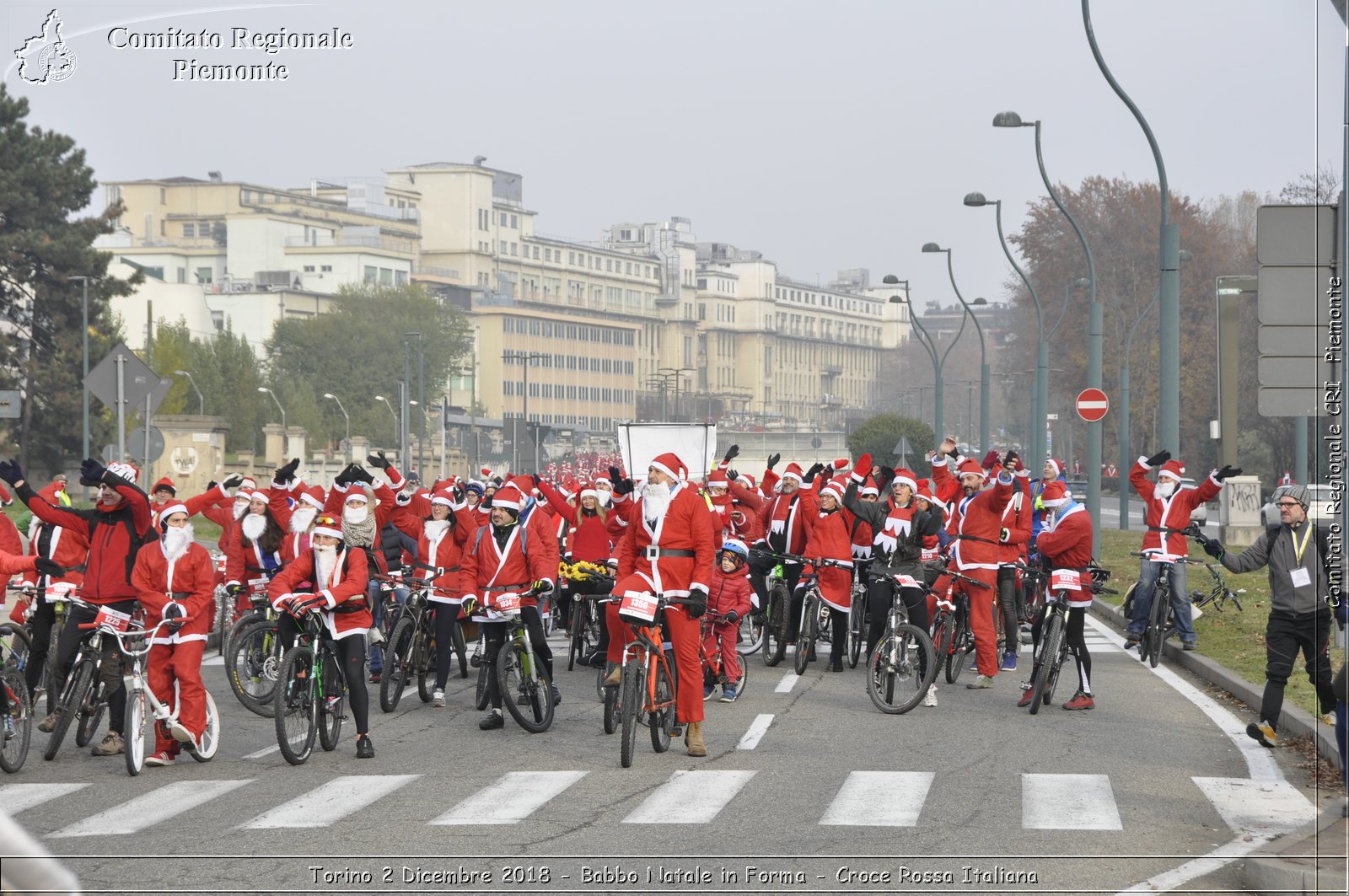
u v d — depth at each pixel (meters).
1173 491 20.22
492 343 180.25
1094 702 16.34
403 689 16.58
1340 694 10.12
